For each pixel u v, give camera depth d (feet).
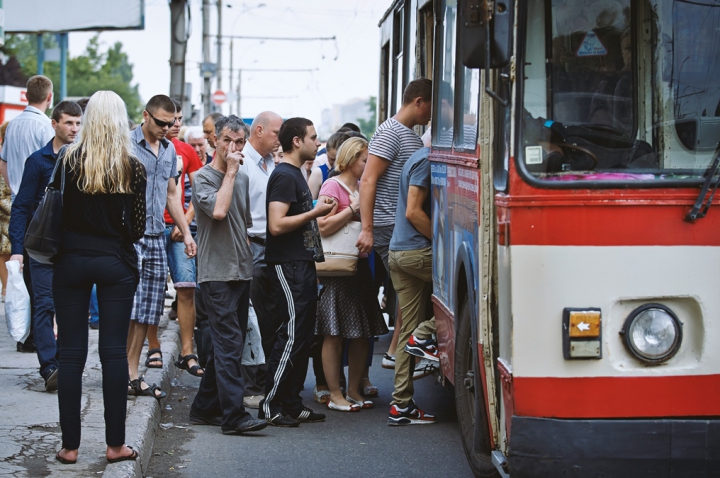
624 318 12.78
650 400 12.78
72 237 16.31
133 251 16.92
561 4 13.41
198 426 22.15
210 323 21.02
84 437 18.30
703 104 13.51
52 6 58.75
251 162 24.81
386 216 23.48
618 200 12.68
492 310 14.42
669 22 13.57
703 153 13.38
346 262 22.68
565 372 12.76
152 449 19.83
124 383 16.74
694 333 12.85
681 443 12.66
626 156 13.25
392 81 35.19
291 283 21.49
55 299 16.51
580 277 12.71
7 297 24.43
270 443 20.71
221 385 20.98
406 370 22.26
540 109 13.25
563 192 12.70
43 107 26.53
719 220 12.74
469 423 17.56
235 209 20.63
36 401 20.92
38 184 23.30
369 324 23.81
